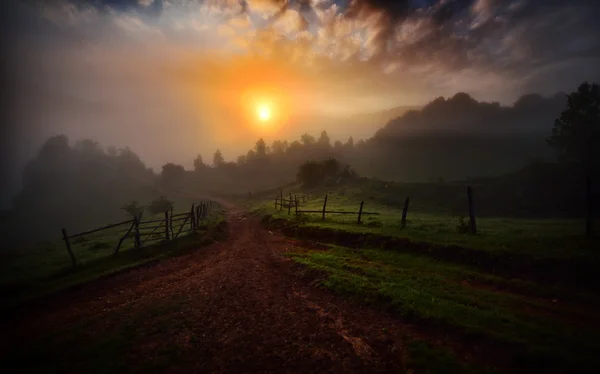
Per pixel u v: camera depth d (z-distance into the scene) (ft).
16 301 45.57
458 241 54.08
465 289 39.11
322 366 26.23
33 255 80.23
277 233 98.99
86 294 48.78
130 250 70.59
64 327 37.58
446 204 198.39
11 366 28.91
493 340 26.84
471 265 46.83
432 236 59.93
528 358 24.00
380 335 30.60
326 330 32.68
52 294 48.06
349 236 72.74
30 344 33.35
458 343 27.68
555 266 40.09
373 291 40.16
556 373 22.41
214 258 70.95
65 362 28.99
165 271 60.75
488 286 40.04
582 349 24.40
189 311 40.14
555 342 25.68
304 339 31.14
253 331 33.65
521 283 38.81
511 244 48.11
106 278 54.85
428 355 26.12
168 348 30.63
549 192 178.81
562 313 31.40
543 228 71.36
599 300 32.78
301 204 197.16
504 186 207.31
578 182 177.58
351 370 25.34
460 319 30.78
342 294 41.86
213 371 26.61
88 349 31.19
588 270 37.47
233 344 31.04
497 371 23.47
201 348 30.55
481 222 97.96
